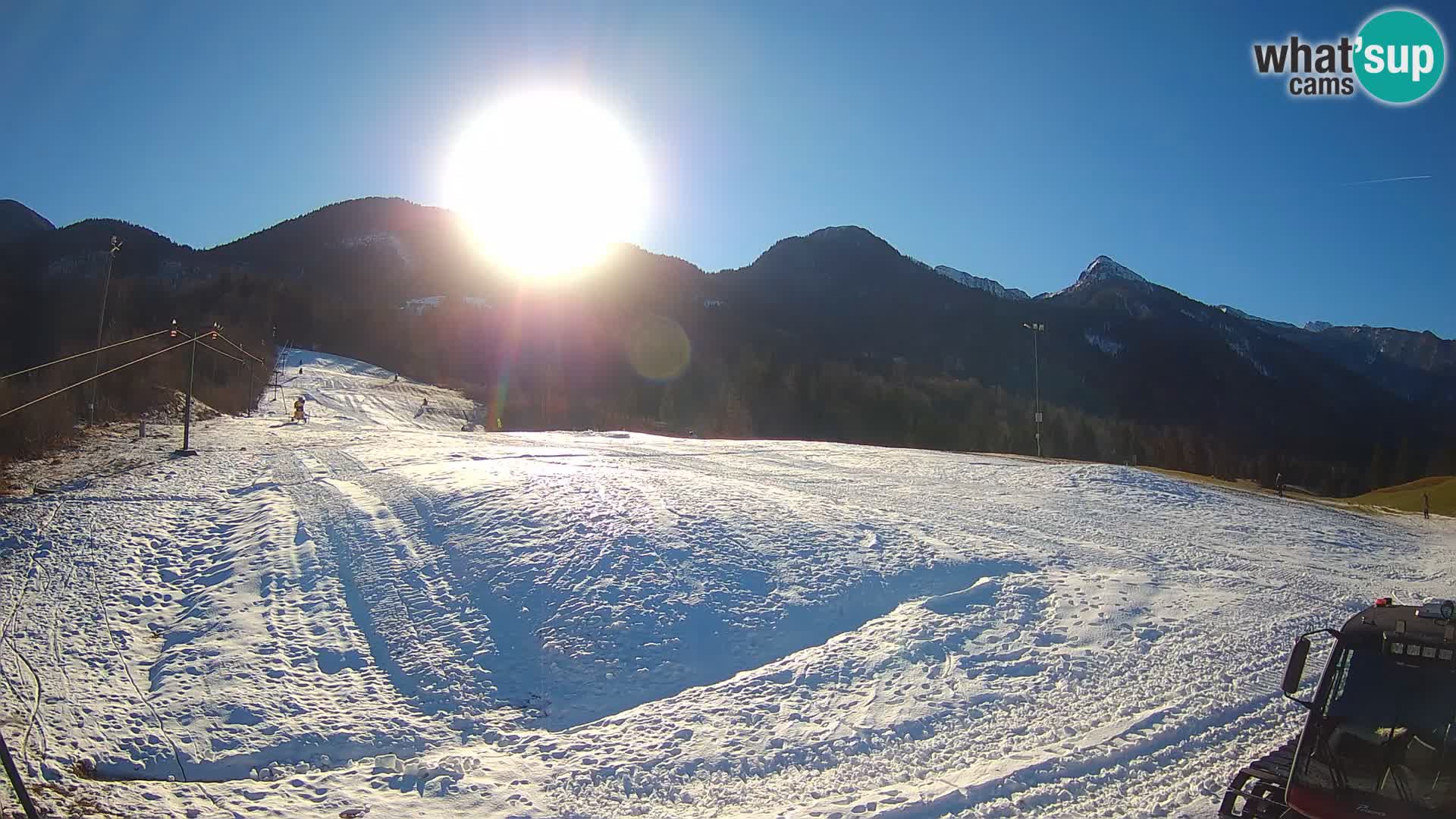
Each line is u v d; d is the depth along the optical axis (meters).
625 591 16.42
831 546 19.86
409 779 10.23
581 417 99.12
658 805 9.41
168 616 16.62
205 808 9.10
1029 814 8.57
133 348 66.19
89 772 10.28
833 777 10.00
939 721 11.59
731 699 12.73
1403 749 6.27
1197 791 9.06
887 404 111.31
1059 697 12.32
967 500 28.89
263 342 111.44
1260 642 14.95
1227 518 29.83
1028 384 173.50
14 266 152.00
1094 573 19.11
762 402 110.81
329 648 14.73
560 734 11.93
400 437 45.03
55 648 14.42
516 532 19.72
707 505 23.02
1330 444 164.12
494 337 151.88
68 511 23.66
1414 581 22.17
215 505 24.80
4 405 38.41
